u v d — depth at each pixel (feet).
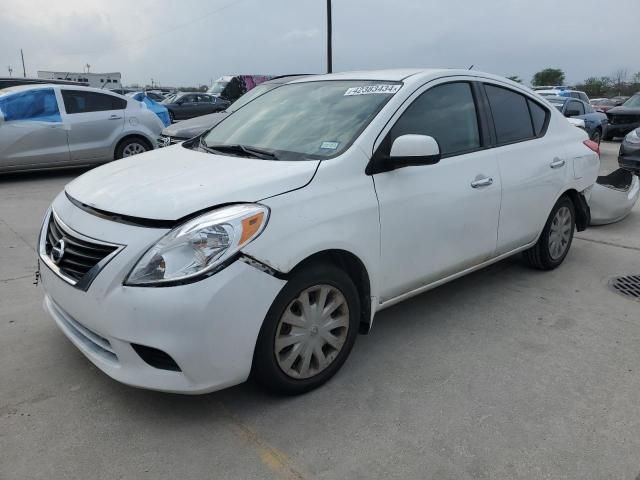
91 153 30.99
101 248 8.09
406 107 10.73
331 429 8.49
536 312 12.85
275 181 8.76
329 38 67.46
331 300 9.37
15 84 40.19
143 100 38.11
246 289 7.95
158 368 7.99
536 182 13.60
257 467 7.66
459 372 10.17
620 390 9.62
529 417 8.83
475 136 12.31
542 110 14.66
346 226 9.20
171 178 9.20
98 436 8.23
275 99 12.78
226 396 9.30
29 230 19.62
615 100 121.90
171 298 7.55
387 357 10.69
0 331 11.45
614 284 14.73
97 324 8.06
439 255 11.33
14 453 7.82
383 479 7.47
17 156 28.63
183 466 7.65
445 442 8.21
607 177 23.22
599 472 7.63
